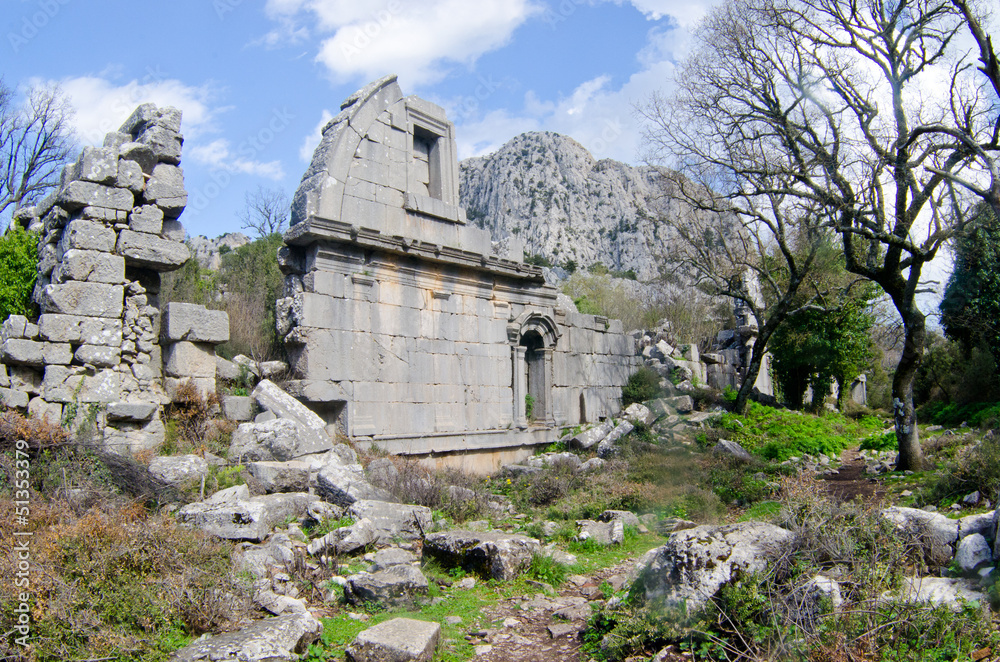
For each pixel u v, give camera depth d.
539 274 21.33
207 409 13.44
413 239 17.28
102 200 13.00
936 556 7.05
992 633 5.40
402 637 6.13
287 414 13.75
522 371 20.77
